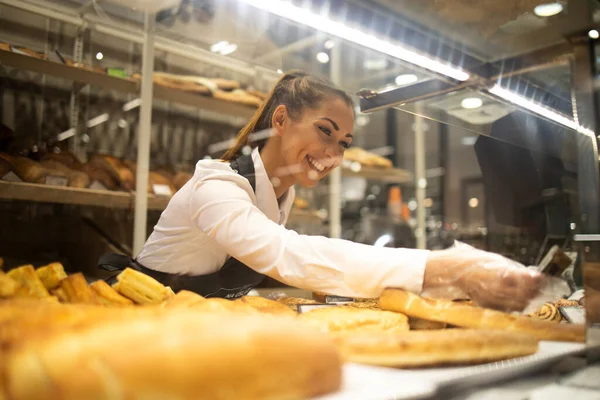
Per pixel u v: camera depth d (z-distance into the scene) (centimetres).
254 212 97
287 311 79
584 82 85
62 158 193
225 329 41
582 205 76
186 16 115
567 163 109
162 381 36
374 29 108
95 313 53
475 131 160
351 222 283
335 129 122
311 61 122
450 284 80
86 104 221
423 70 126
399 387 50
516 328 73
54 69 168
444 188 407
